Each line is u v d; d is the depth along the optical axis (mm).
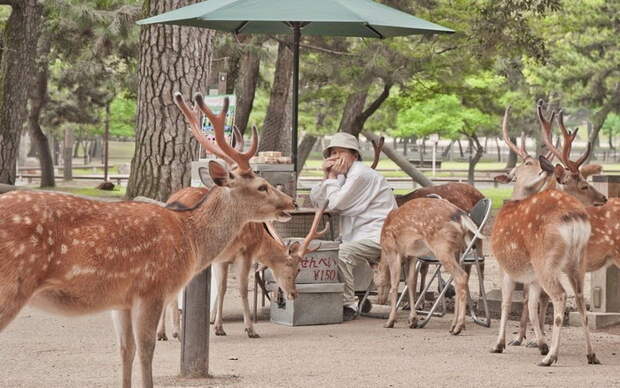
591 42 28250
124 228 5266
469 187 11344
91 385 6270
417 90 24594
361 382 6504
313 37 21922
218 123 5938
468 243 9844
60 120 33500
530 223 7410
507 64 26109
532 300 7891
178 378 6633
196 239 5762
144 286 5367
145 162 12312
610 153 75812
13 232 4852
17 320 8977
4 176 17219
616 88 30234
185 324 6656
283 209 6027
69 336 8211
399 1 20609
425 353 7812
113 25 19172
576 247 7230
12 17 17375
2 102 17281
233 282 12453
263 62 25109
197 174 9211
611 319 9430
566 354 7863
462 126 36719
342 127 23531
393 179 38969
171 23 10484
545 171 8352
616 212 8648
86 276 5117
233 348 7992
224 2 9469
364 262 10000
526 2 19516
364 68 20125
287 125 23031
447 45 21078
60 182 35906
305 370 6969
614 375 6832
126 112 45375
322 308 9477
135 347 5586
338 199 10039
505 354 7828
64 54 25469
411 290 9359
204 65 12539
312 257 9523
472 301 10500
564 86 29172
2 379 6453
